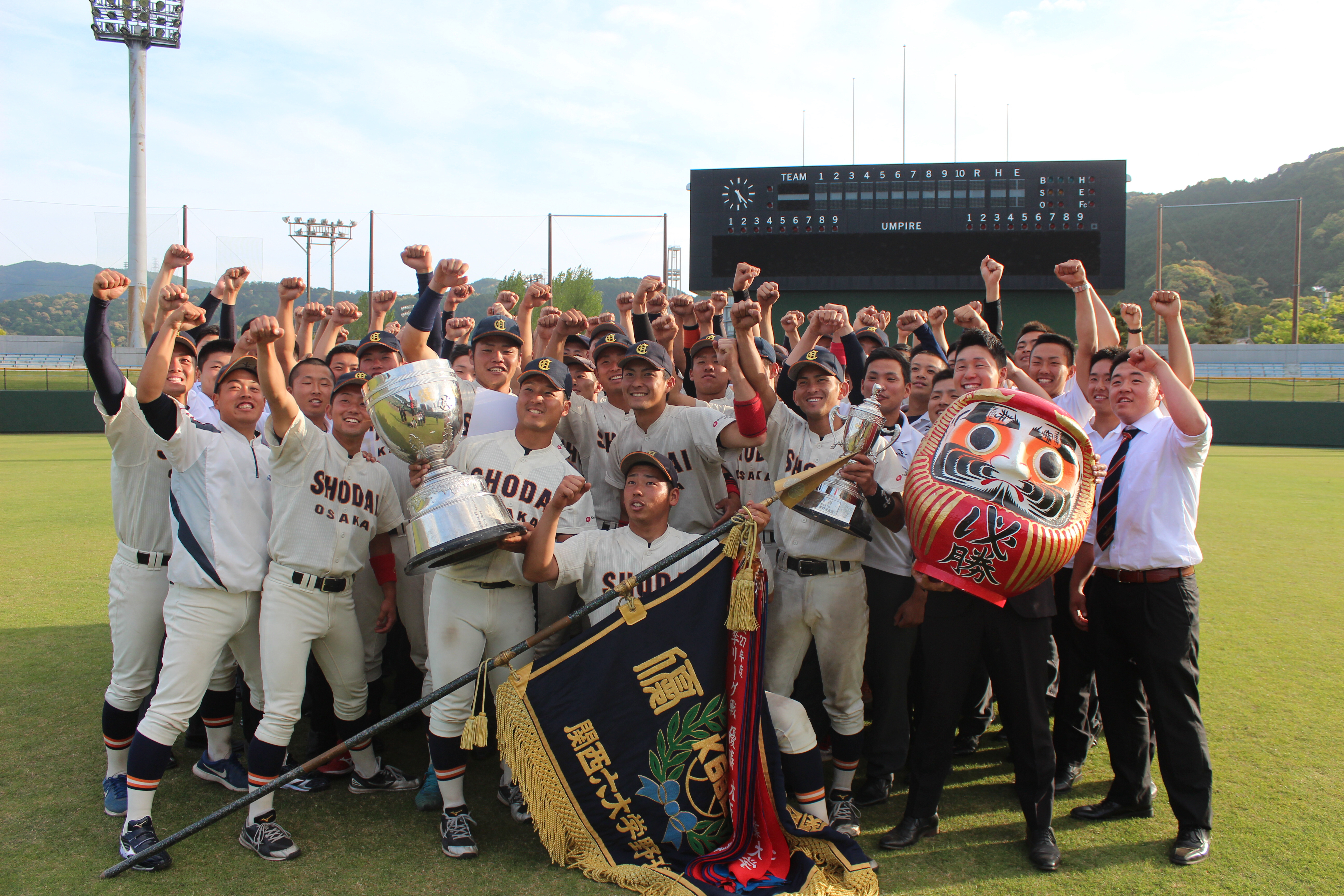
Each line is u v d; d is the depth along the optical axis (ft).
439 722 11.47
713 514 14.47
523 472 12.53
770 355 16.43
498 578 11.82
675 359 20.16
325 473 11.96
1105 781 13.53
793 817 10.79
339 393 12.33
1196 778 11.07
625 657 10.99
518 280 146.72
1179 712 11.19
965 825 11.99
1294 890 10.13
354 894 10.00
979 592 10.42
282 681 11.38
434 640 11.93
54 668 17.44
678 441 13.97
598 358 15.14
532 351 18.84
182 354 13.67
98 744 14.06
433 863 10.80
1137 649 11.64
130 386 12.12
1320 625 21.39
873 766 12.88
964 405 11.02
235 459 11.83
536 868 10.69
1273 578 26.68
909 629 12.78
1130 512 11.68
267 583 11.68
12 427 88.69
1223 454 78.74
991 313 17.51
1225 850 11.06
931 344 18.04
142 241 87.61
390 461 15.30
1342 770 13.29
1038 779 11.08
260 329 10.71
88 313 11.43
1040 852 10.81
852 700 12.40
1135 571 11.59
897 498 12.21
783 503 10.95
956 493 10.29
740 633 10.81
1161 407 13.83
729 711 10.87
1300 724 15.08
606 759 10.84
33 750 13.79
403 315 119.24
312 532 11.73
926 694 11.59
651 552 11.89
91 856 10.77
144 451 12.10
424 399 11.09
